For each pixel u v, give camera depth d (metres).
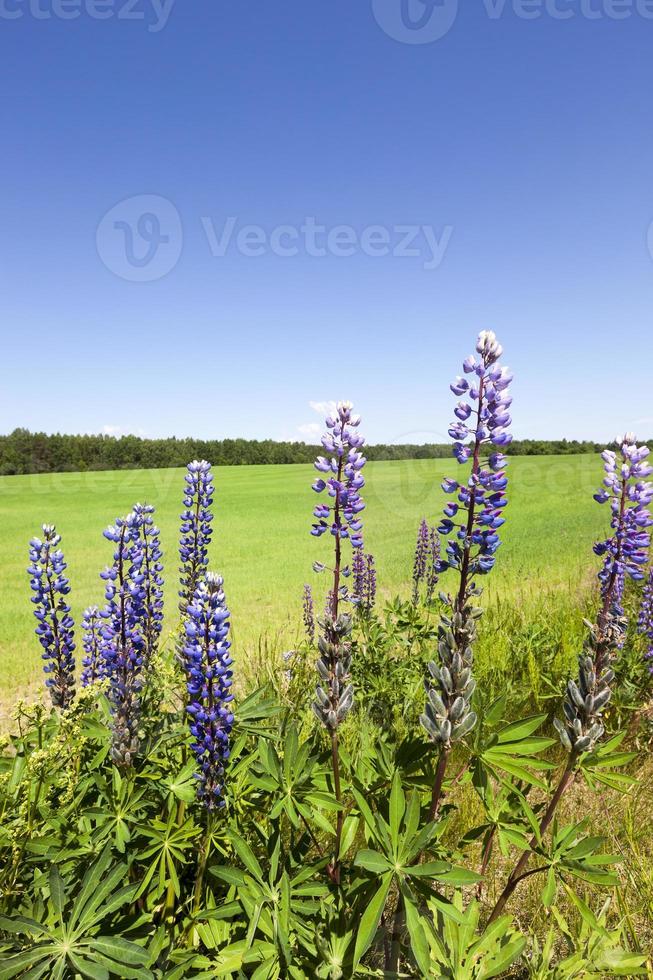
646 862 3.53
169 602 12.84
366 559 6.52
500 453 2.47
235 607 13.44
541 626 6.91
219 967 2.36
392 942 2.64
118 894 2.37
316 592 14.80
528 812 2.48
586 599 9.09
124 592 3.19
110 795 2.87
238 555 23.11
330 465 2.79
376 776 2.82
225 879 2.53
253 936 2.42
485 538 2.35
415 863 2.51
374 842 2.34
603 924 2.81
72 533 29.97
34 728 3.42
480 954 2.57
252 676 6.11
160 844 2.75
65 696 4.19
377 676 5.41
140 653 3.56
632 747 5.01
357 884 2.38
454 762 4.46
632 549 2.62
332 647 2.44
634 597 7.96
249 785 3.12
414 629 5.97
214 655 2.71
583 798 4.34
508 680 5.61
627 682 5.38
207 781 2.74
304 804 2.59
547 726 5.34
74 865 2.73
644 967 2.85
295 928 2.49
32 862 2.72
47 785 2.86
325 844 3.52
